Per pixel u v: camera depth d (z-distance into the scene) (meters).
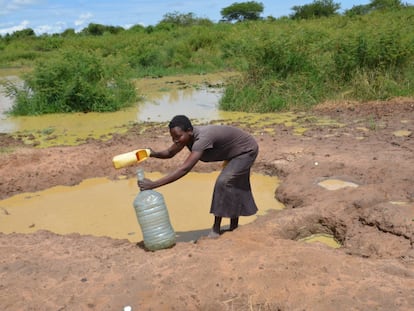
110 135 10.42
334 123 10.55
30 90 15.05
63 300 3.73
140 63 26.92
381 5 34.34
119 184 7.33
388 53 13.05
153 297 3.71
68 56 14.59
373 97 12.77
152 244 4.48
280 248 4.34
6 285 3.97
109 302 3.68
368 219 5.12
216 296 3.68
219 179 4.84
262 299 3.62
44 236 5.17
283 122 10.98
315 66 13.77
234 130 4.76
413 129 9.45
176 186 7.16
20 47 41.66
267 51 13.59
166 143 8.89
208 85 19.08
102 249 4.65
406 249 4.56
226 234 4.87
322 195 5.98
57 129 11.66
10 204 6.78
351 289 3.62
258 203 6.38
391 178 6.35
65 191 7.17
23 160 8.14
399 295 3.53
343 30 14.73
